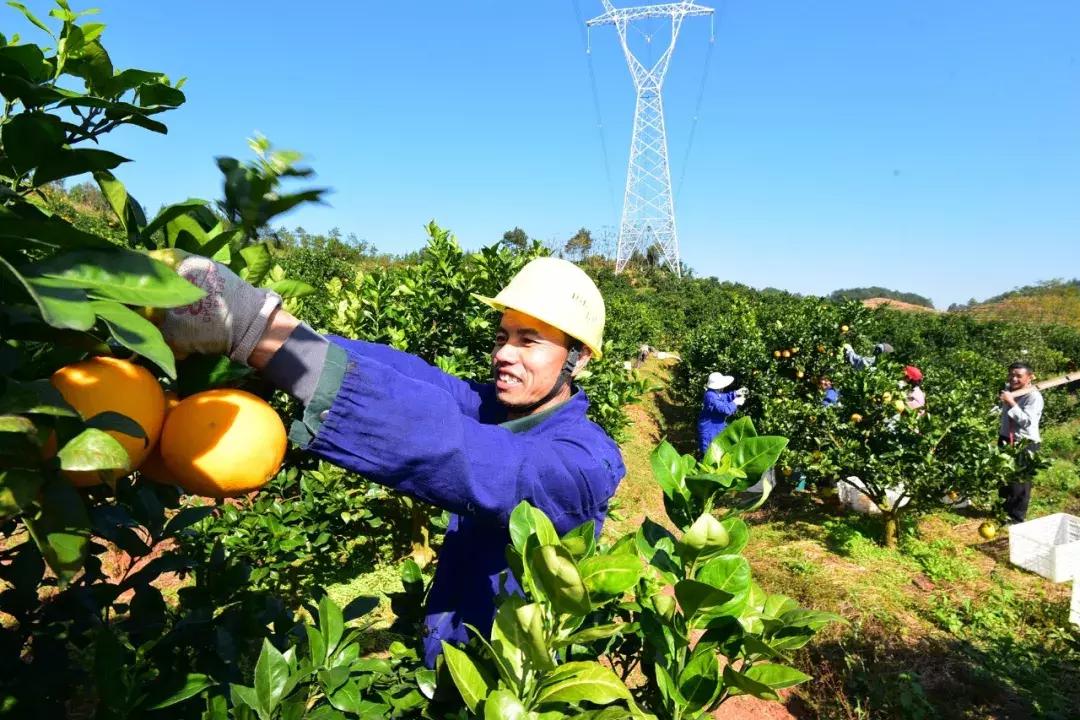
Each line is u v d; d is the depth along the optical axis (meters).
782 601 1.54
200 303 0.83
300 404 0.97
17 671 1.25
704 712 1.31
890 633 4.94
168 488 1.21
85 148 0.80
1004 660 4.62
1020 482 6.71
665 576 1.28
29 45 0.78
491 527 1.58
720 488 1.34
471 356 5.17
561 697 1.05
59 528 0.70
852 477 7.45
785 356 11.05
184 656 1.49
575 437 1.50
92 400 0.76
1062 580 6.08
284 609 1.61
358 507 4.53
